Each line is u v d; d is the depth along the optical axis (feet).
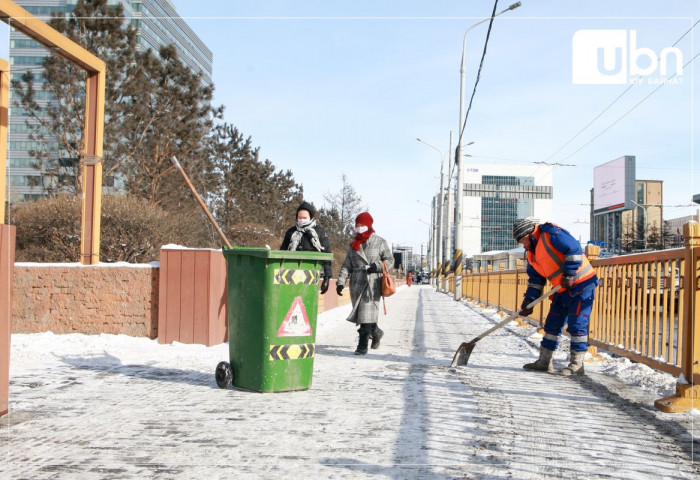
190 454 11.19
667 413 14.73
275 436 12.42
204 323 26.07
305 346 17.21
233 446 11.71
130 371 19.79
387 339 31.68
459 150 89.56
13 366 20.18
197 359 22.26
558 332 21.01
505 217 386.32
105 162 65.46
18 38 189.16
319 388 17.56
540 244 20.45
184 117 71.05
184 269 26.37
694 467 10.71
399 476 10.15
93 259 30.86
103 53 64.39
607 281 23.13
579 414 14.55
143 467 10.45
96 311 27.45
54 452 11.21
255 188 100.32
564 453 11.45
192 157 75.46
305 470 10.39
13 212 53.83
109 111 64.28
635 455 11.37
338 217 146.41
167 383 17.94
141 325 27.22
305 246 22.90
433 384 18.28
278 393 16.72
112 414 14.07
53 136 65.72
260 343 16.70
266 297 16.67
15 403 15.02
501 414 14.48
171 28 275.18
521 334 34.81
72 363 20.93
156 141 67.72
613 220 290.76
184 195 72.90
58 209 52.42
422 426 13.30
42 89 64.59
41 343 24.73
